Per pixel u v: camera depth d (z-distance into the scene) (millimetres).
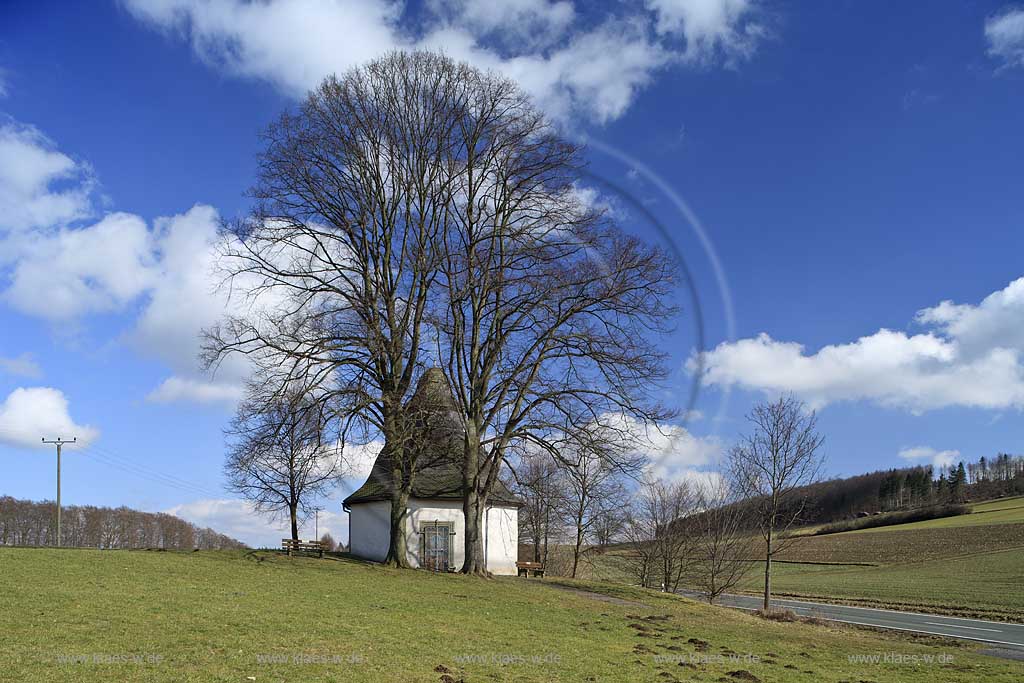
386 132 29984
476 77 30500
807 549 90312
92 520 70750
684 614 26578
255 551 33562
